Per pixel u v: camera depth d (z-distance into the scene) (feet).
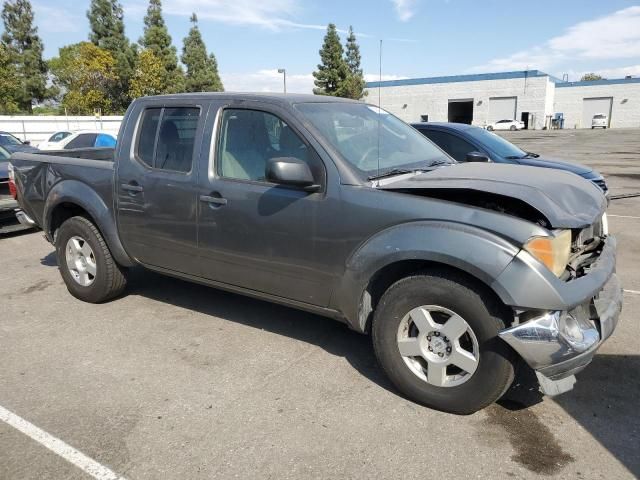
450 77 188.96
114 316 15.76
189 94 14.14
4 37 154.40
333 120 12.56
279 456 9.23
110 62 139.03
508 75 180.14
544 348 9.05
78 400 11.12
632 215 30.14
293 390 11.43
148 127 14.55
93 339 14.17
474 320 9.67
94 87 135.74
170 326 14.96
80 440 9.75
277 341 13.88
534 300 9.03
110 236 15.46
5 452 9.43
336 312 11.69
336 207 11.03
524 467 8.88
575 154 75.00
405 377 10.73
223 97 13.23
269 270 12.32
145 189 14.25
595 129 171.01
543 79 174.81
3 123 93.40
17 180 18.13
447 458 9.12
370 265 10.58
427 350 10.46
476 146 24.36
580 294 9.36
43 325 15.16
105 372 12.33
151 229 14.37
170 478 8.73
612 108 187.11
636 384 11.46
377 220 10.53
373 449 9.39
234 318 15.48
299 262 11.74
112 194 15.17
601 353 12.87
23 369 12.53
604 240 11.85
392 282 11.12
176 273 14.53
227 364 12.66
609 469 8.80
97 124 104.06
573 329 9.41
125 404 10.95
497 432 9.84
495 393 9.82
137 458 9.23
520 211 10.07
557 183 10.78
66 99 139.95
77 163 16.26
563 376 9.46
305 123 11.76
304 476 8.73
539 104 177.68
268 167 10.78
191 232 13.46
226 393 11.34
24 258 22.88
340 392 11.32
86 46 138.51
